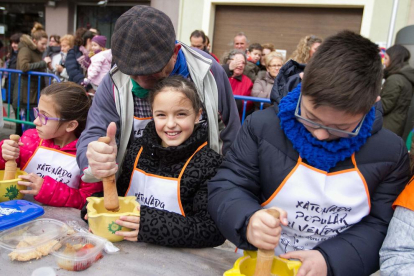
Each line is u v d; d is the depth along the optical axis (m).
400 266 0.96
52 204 1.50
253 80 4.12
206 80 1.58
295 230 1.14
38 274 1.00
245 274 1.02
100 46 4.73
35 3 8.37
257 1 5.77
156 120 1.33
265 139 1.12
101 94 1.52
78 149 1.42
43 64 4.75
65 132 1.65
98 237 1.17
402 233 0.99
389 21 4.96
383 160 1.06
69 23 7.81
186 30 6.18
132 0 7.26
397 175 1.08
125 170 1.45
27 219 1.24
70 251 1.08
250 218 0.94
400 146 1.08
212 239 1.24
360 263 1.00
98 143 1.14
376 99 0.92
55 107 1.56
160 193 1.34
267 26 5.98
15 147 1.45
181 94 1.29
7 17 8.79
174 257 1.17
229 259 1.20
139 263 1.11
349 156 1.04
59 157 1.62
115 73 1.49
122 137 1.53
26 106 4.79
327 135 0.95
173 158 1.34
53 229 1.22
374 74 0.90
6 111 5.60
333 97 0.85
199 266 1.13
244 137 1.17
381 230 1.08
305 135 1.03
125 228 1.19
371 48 0.93
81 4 7.72
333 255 0.99
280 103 1.07
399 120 3.65
